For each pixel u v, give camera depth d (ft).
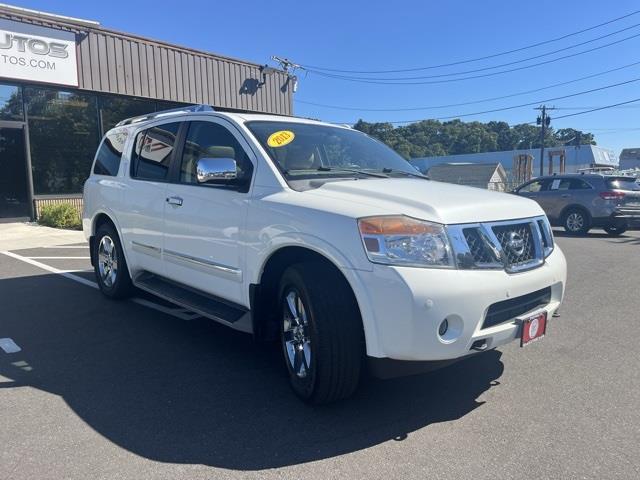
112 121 51.57
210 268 14.03
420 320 9.69
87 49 47.50
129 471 9.12
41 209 46.62
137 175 17.98
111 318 18.24
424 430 10.60
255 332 12.42
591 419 11.07
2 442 10.06
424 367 10.33
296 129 14.92
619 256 33.71
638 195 46.42
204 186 14.44
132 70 51.03
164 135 16.93
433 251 10.06
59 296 21.17
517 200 12.55
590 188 47.62
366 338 10.26
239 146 13.79
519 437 10.32
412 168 16.22
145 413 11.30
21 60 43.32
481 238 10.68
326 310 10.59
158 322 17.84
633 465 9.34
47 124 47.14
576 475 9.05
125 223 18.26
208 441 10.14
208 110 15.38
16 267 27.43
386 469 9.21
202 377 13.25
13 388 12.55
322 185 12.30
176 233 15.39
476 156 240.53
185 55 55.98
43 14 44.32
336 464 9.38
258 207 12.34
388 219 10.21
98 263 20.81
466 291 10.00
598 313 19.43
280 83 67.72
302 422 10.91
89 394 12.24
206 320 18.15
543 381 13.05
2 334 16.52
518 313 11.31
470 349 10.36
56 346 15.47
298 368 11.67
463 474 9.06
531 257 11.73
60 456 9.58
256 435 10.37
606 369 13.85
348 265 10.28
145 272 18.04
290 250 11.91
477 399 12.02
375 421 10.97
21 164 45.96
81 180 49.96
